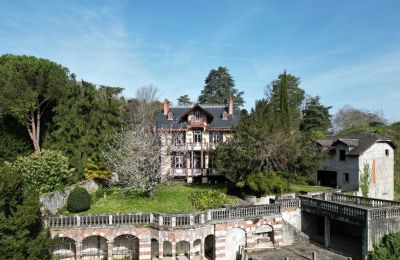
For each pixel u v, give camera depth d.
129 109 62.31
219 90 89.19
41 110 41.69
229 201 34.78
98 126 38.69
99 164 37.56
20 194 21.39
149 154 36.38
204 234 27.50
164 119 52.00
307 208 33.25
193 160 48.97
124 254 28.31
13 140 40.03
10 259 19.12
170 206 33.22
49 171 31.14
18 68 39.06
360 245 31.47
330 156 50.16
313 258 27.17
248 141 37.09
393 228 27.80
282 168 37.81
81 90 39.00
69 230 25.97
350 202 34.78
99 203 33.81
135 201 34.50
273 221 30.91
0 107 38.16
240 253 28.91
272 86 84.81
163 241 26.66
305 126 75.31
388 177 48.44
